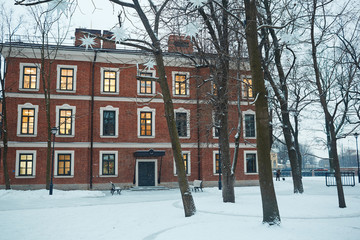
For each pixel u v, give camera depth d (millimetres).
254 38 9484
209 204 13828
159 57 11367
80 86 28797
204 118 20562
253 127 31203
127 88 29781
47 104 24250
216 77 15297
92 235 9344
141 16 10812
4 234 9633
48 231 10008
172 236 7867
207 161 30109
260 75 9328
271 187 8703
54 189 25500
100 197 21922
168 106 11414
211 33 14695
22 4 6547
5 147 24578
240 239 7188
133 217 12086
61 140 27781
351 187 26859
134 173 28938
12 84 26375
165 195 23156
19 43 27922
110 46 30656
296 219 10234
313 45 12656
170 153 29938
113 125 29344
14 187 26531
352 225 8992
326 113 13398
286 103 19250
